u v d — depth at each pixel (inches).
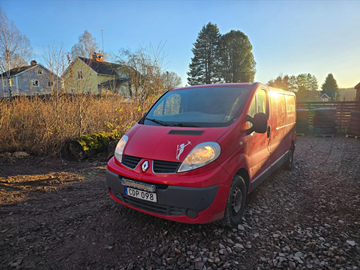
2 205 133.5
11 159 223.5
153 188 100.5
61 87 283.0
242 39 1578.5
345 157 288.7
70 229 112.9
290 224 125.8
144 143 114.4
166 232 112.0
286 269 91.9
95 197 150.9
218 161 103.6
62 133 243.8
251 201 153.9
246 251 101.5
